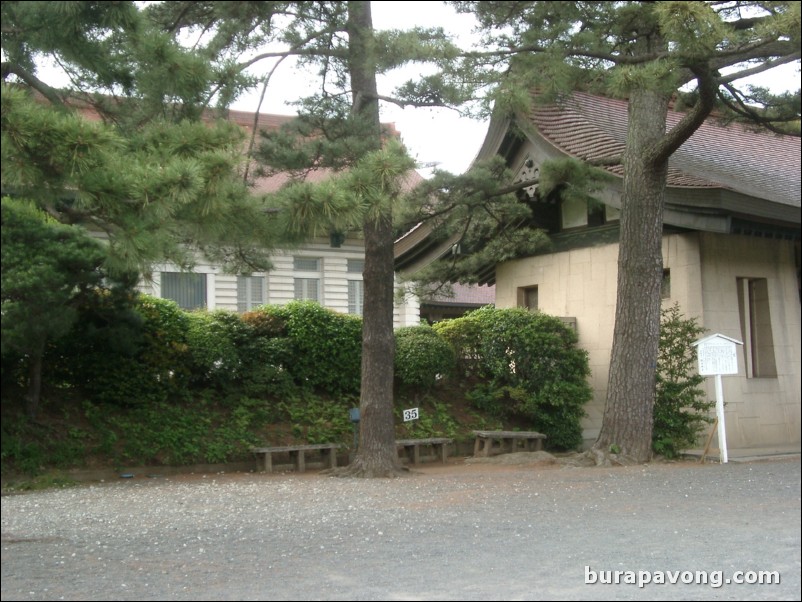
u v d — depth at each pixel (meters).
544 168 13.67
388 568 6.75
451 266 17.03
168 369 14.06
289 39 11.00
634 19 11.52
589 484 11.21
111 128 7.16
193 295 20.03
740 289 16.22
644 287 13.40
